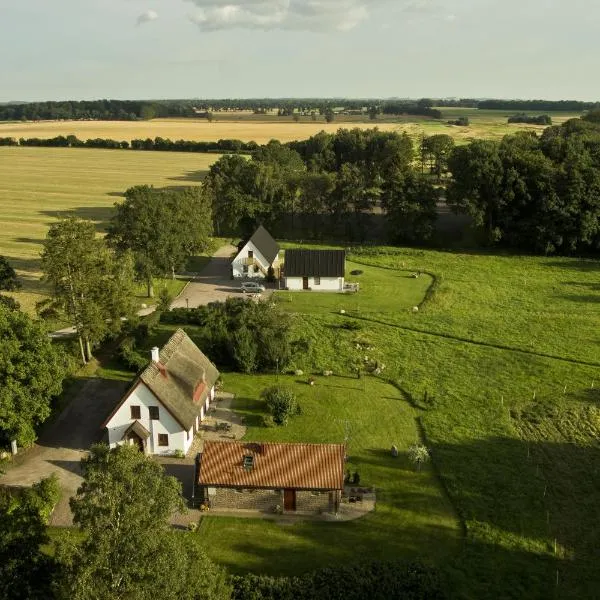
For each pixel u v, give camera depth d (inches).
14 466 1891.0
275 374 2544.3
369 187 5029.5
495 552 1547.7
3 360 1840.6
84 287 2409.0
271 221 4992.6
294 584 1298.0
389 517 1681.8
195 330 2908.5
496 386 2432.3
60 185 6943.9
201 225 3937.0
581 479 1854.1
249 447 1756.9
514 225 4505.4
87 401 2278.5
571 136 5585.6
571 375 2517.2
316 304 3380.9
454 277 3873.0
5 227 5044.3
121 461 1015.0
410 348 2785.4
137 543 923.4
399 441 2053.4
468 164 4544.8
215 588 1050.7
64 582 950.4
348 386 2440.9
